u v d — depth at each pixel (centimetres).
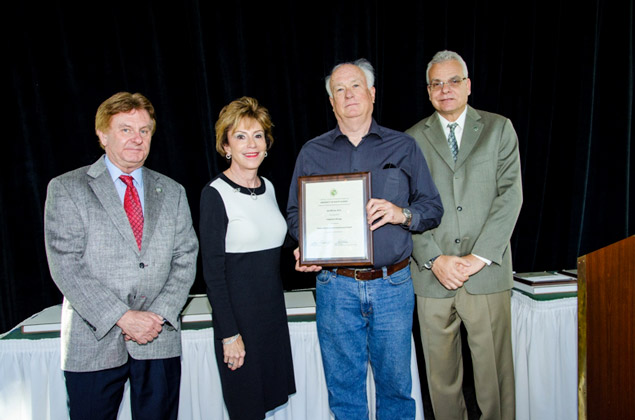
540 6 242
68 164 215
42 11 207
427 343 184
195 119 221
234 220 149
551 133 251
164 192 156
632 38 248
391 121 236
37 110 210
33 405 170
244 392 151
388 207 146
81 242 141
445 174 177
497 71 239
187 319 188
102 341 141
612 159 256
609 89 253
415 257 176
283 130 227
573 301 187
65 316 146
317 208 152
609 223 261
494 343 178
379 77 232
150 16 211
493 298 176
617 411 108
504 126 177
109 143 145
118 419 174
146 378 149
